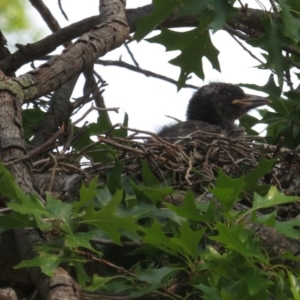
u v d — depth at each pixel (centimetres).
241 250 770
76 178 1006
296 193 1120
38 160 1074
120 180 944
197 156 1127
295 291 780
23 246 802
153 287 791
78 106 1185
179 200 978
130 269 882
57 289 734
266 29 1177
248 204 1032
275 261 929
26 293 1008
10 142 935
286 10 1135
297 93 1291
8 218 777
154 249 866
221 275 790
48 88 1062
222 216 852
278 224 809
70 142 1070
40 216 767
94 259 795
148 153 1073
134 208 873
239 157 1153
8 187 791
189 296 834
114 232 788
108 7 1262
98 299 795
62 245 779
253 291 767
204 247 850
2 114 976
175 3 1230
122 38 1215
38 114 1377
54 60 1094
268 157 1145
